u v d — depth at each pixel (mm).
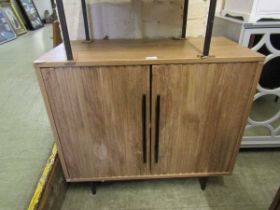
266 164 1283
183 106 833
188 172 1033
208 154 976
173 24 1158
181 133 906
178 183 1176
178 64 739
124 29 1153
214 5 673
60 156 939
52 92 775
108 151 937
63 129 865
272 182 1161
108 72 747
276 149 1402
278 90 1169
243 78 783
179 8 1117
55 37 1411
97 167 985
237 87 801
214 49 847
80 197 1097
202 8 1125
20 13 4086
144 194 1114
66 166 973
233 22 1098
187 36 1196
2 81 1880
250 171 1234
